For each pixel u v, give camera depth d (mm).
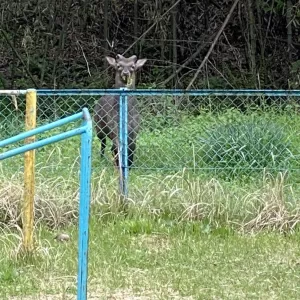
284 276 12797
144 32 35031
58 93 15758
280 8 34844
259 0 34500
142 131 19859
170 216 16156
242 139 18500
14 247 13555
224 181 17266
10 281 12336
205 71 35156
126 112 16797
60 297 11641
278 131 19078
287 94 15891
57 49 34781
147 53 37219
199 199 16250
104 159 18531
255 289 12133
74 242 14539
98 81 34906
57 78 35219
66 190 16156
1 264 12977
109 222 15914
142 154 18688
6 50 36469
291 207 15867
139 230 15414
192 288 12141
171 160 18328
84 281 8594
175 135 19375
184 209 16172
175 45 35000
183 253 14016
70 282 12320
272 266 13375
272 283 12445
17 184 15742
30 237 13422
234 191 16516
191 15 37719
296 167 18438
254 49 34156
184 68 36469
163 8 36375
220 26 34906
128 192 16625
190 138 19250
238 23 37000
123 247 14352
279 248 14398
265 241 14727
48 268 12945
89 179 8523
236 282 12484
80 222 8539
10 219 15289
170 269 13125
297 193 16359
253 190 16500
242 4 35750
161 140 19188
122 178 16656
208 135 19031
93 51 37156
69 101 21609
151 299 11648
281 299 11727
